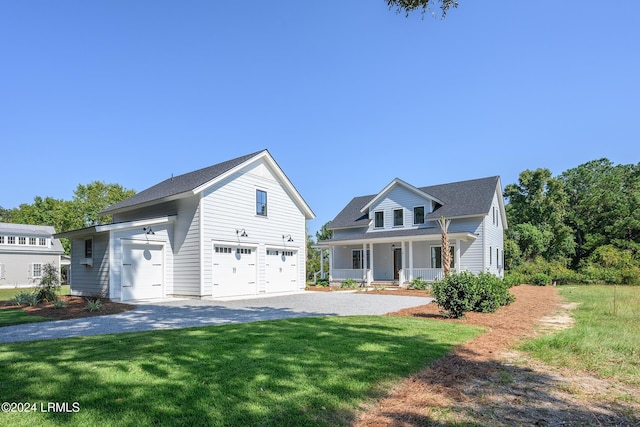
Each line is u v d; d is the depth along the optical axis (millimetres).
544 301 15273
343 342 6398
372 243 25250
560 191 37812
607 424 3600
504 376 5004
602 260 31312
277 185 19438
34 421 3303
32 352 5617
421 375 4934
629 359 5949
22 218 47125
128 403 3713
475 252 23125
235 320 9578
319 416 3576
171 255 16219
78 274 15984
